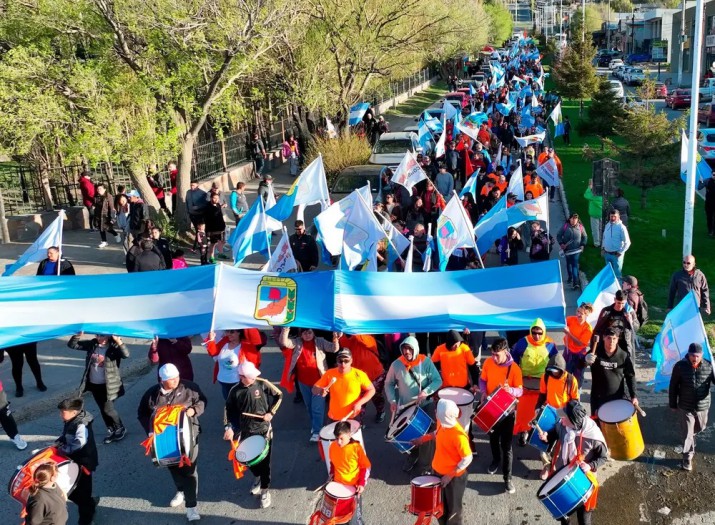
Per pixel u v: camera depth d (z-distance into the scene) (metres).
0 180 20.61
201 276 8.80
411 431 7.76
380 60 27.42
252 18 16.67
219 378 9.24
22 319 8.50
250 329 9.07
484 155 21.81
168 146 16.72
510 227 13.97
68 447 7.45
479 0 69.00
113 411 9.44
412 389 8.21
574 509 6.70
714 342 11.36
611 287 10.16
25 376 11.47
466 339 9.86
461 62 69.25
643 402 10.09
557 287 8.72
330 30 25.06
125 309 8.60
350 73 26.69
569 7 152.25
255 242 12.52
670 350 9.18
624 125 21.91
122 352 9.26
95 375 9.19
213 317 8.44
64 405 7.46
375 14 25.95
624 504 7.85
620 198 16.56
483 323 8.51
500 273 8.98
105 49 16.66
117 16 15.95
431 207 16.36
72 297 8.71
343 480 6.96
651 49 87.81
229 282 8.76
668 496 7.97
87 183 19.80
